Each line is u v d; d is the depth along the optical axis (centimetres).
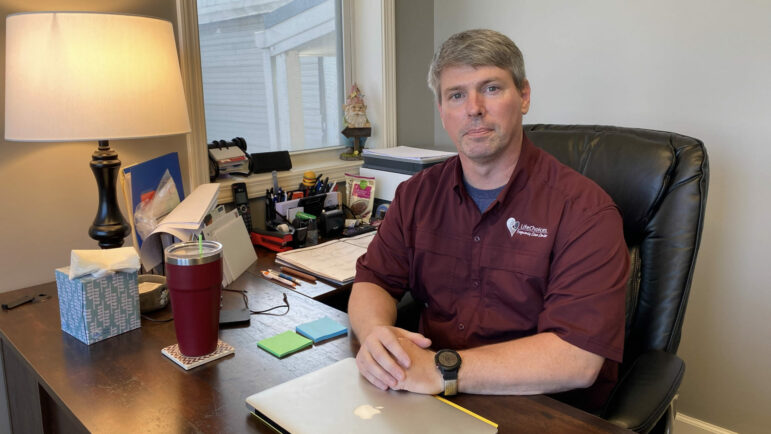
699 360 192
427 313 128
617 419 89
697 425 194
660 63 183
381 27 223
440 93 117
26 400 120
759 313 178
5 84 128
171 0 161
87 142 150
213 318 98
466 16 232
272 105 213
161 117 126
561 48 204
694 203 120
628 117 193
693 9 174
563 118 209
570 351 94
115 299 108
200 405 85
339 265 152
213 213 150
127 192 131
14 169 139
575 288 102
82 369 96
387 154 208
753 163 171
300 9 215
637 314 124
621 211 128
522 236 113
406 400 84
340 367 94
